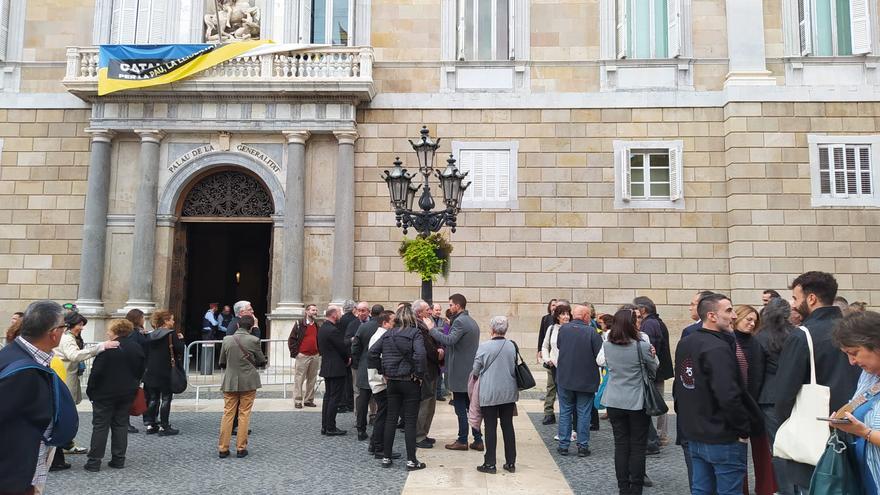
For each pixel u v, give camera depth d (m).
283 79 15.68
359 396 9.21
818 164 15.43
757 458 6.14
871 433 3.28
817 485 3.52
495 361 7.51
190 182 16.45
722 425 4.91
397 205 10.53
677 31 16.17
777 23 16.11
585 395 8.31
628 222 15.98
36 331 4.04
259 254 23.86
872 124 15.46
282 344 15.26
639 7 16.66
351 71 16.19
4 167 16.42
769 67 16.00
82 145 16.47
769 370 5.99
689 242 15.79
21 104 16.56
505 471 7.53
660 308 15.67
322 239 16.17
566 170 16.19
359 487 6.90
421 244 10.13
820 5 16.16
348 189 15.99
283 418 10.82
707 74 16.19
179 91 15.83
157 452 8.53
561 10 16.64
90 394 7.70
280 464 7.89
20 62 16.70
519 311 15.88
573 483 7.07
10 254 16.19
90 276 15.64
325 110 16.09
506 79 16.56
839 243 15.20
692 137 16.05
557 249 16.00
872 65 15.70
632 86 16.31
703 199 15.87
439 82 16.58
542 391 13.95
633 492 6.43
